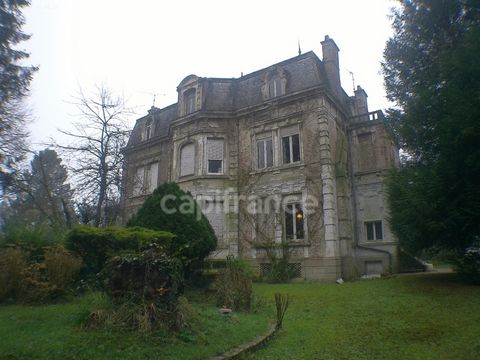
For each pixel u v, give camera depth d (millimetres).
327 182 15383
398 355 4926
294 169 16406
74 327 5254
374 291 9680
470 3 10695
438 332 5855
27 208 19938
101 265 8438
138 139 24953
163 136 22594
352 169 18125
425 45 11812
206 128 18688
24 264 8000
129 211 20672
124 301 5551
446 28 11508
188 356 4363
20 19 19609
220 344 4949
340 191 16188
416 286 9867
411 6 11953
